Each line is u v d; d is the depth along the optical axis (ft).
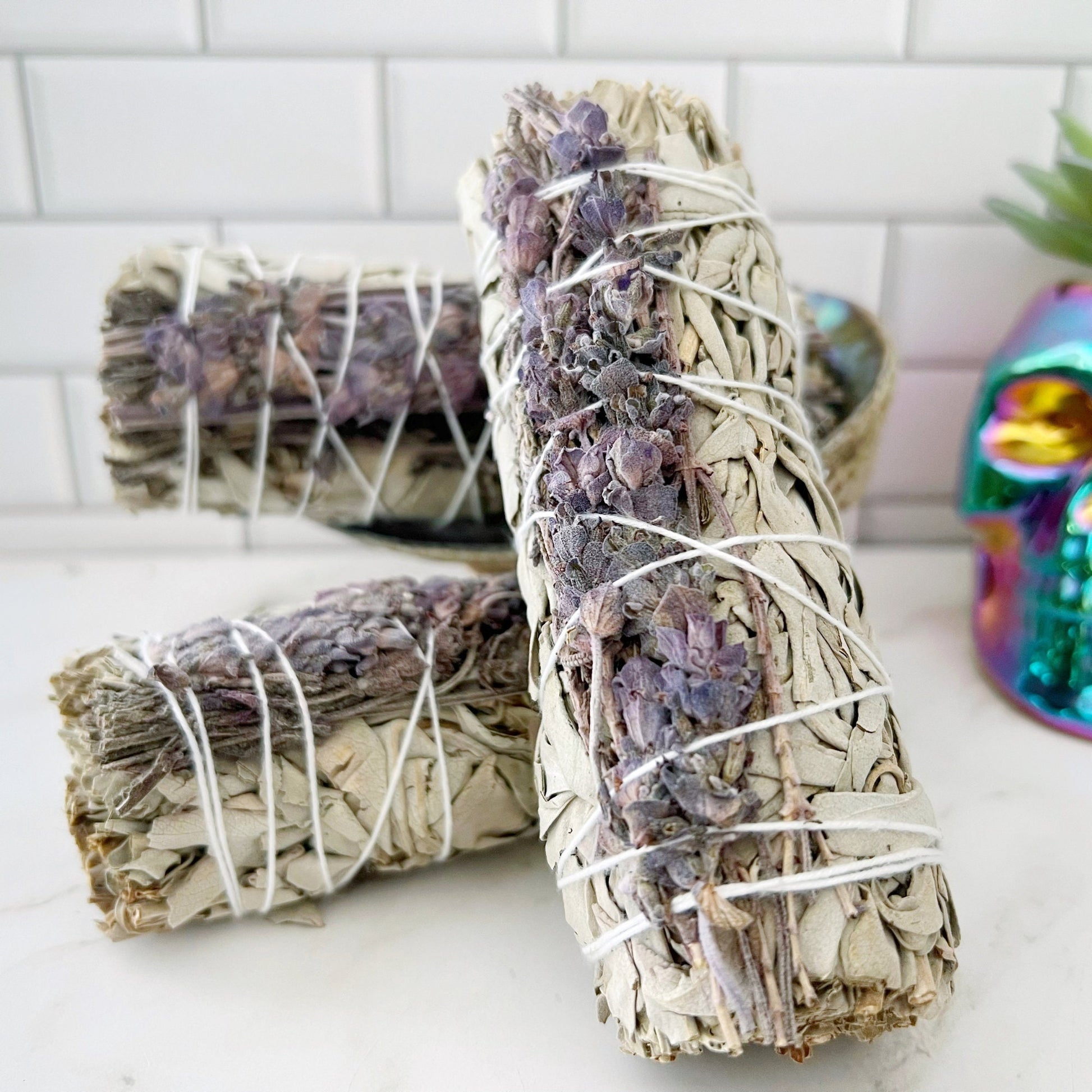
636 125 1.52
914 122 2.08
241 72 2.03
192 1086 1.35
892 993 1.25
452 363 1.68
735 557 1.32
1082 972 1.45
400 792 1.49
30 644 1.98
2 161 2.05
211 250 1.70
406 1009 1.42
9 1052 1.38
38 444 2.19
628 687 1.25
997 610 1.84
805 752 1.26
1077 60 2.05
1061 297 1.76
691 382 1.38
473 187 1.57
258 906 1.50
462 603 1.58
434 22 2.02
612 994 1.30
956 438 2.24
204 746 1.43
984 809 1.65
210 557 2.26
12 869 1.58
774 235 1.55
